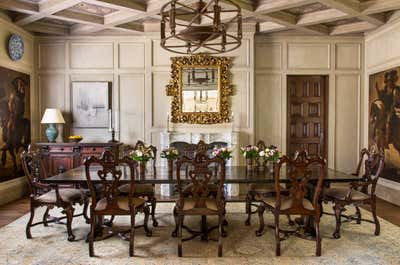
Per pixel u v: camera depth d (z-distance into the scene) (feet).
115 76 20.02
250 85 19.57
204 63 19.48
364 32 19.92
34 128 19.89
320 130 20.93
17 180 18.02
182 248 11.02
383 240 11.71
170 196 18.61
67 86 20.07
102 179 10.43
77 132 20.16
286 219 14.29
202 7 9.91
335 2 14.25
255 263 9.87
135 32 19.39
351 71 20.34
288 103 20.77
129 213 10.59
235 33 19.39
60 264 9.78
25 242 11.50
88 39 19.99
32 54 19.75
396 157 16.63
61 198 11.63
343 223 13.60
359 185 11.90
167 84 19.84
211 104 19.57
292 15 17.44
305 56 20.27
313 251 10.77
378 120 18.52
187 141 19.36
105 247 11.11
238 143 19.08
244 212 15.51
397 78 16.56
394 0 14.48
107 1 14.39
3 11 16.56
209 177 10.43
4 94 16.79
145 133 20.01
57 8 15.21
